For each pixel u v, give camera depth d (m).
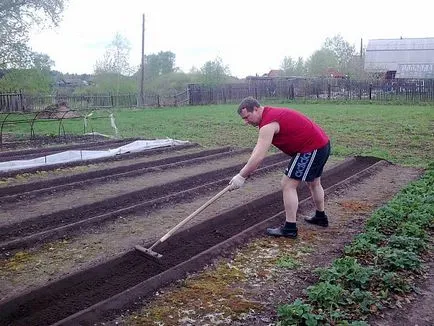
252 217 6.94
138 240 5.85
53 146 13.90
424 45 64.88
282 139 5.60
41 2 28.73
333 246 5.63
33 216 6.82
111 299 4.09
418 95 34.44
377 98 36.03
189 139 16.44
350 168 10.84
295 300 4.00
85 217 7.01
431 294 4.33
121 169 10.41
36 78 32.66
